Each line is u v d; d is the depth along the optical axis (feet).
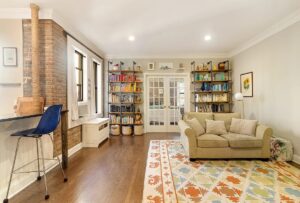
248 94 16.35
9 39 10.35
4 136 7.03
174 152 12.87
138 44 16.55
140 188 7.86
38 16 9.91
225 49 18.74
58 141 10.80
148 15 10.66
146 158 11.68
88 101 15.53
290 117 11.25
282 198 6.95
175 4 9.39
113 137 18.06
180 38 14.92
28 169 8.27
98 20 11.32
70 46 12.25
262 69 14.26
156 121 20.88
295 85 10.85
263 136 10.89
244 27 12.66
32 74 9.80
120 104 20.20
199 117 13.66
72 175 9.18
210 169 9.78
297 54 10.66
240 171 9.50
